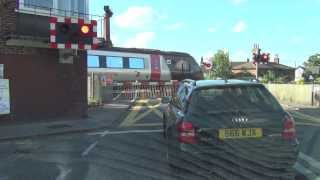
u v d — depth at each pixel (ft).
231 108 27.22
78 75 68.08
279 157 26.58
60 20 58.80
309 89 115.24
